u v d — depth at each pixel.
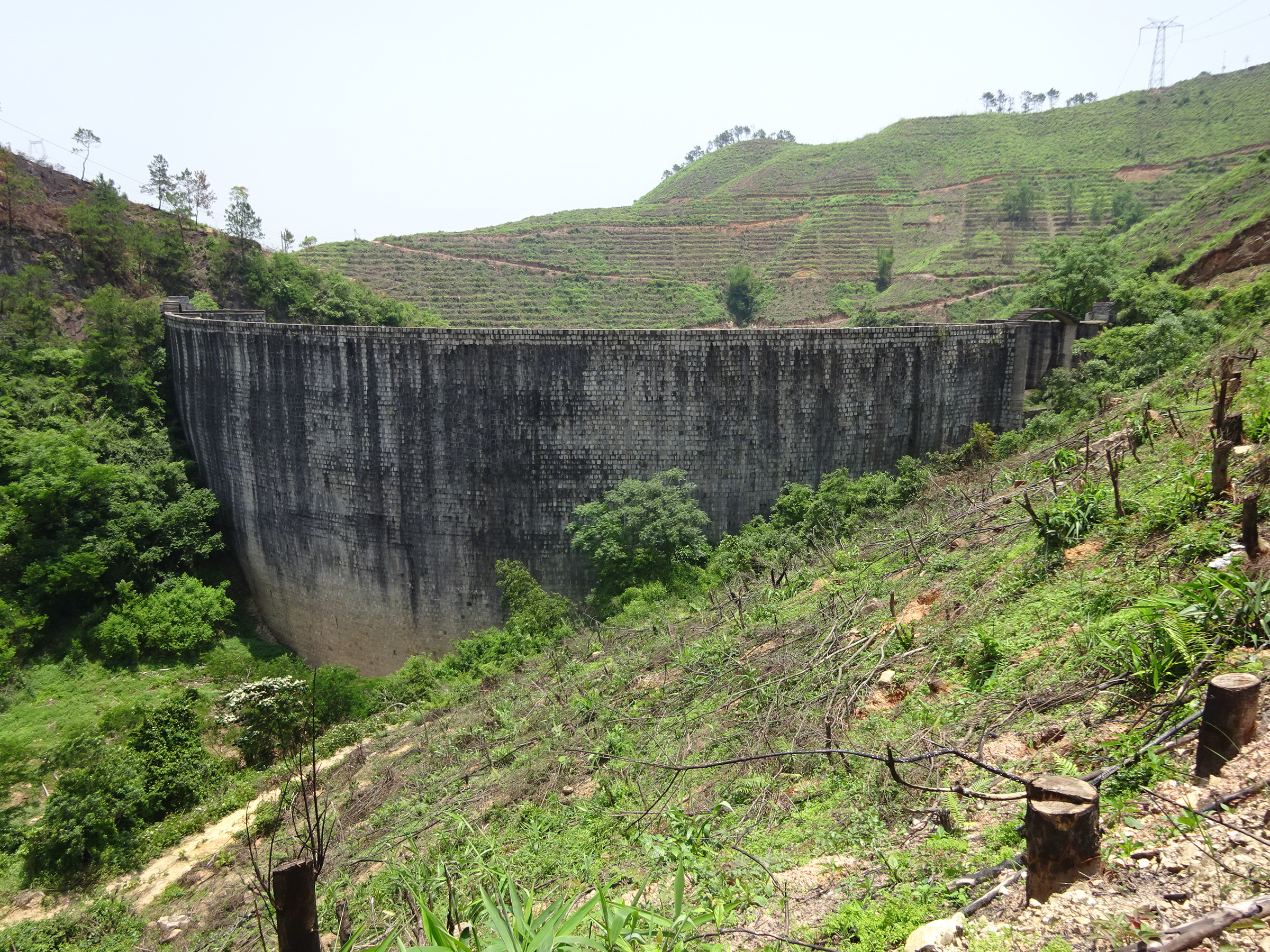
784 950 6.15
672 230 96.69
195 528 38.25
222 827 21.81
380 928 9.17
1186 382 20.70
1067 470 16.00
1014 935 5.08
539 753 14.56
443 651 32.41
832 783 9.08
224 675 32.53
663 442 29.28
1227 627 7.78
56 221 50.09
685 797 10.40
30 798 25.39
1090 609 9.97
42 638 34.03
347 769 20.23
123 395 41.62
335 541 33.88
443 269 81.62
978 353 30.30
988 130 110.38
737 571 24.70
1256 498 8.86
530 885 9.27
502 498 30.47
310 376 32.91
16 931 17.78
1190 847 5.38
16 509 34.91
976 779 7.84
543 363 29.28
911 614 13.11
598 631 23.16
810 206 100.62
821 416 29.39
